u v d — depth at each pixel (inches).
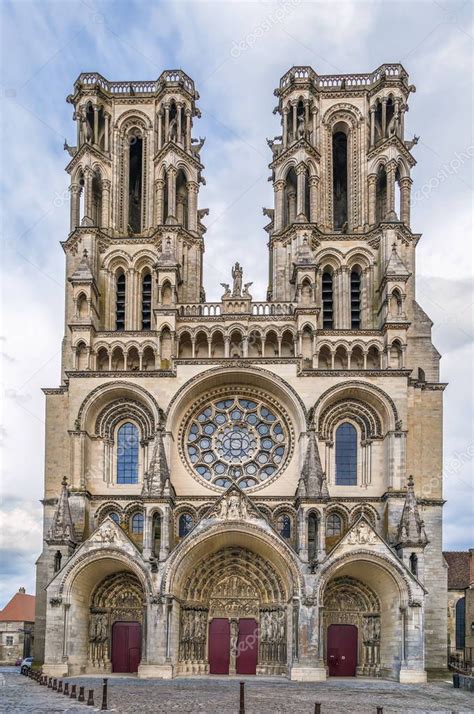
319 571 2418.8
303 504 2470.5
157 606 2412.6
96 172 3122.5
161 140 3166.8
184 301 3019.2
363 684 2268.7
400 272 2812.5
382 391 2694.4
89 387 2731.3
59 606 2421.3
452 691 2103.8
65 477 2596.0
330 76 3233.3
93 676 2427.4
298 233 2950.3
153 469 2539.4
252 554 2657.5
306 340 2807.6
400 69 3161.9
